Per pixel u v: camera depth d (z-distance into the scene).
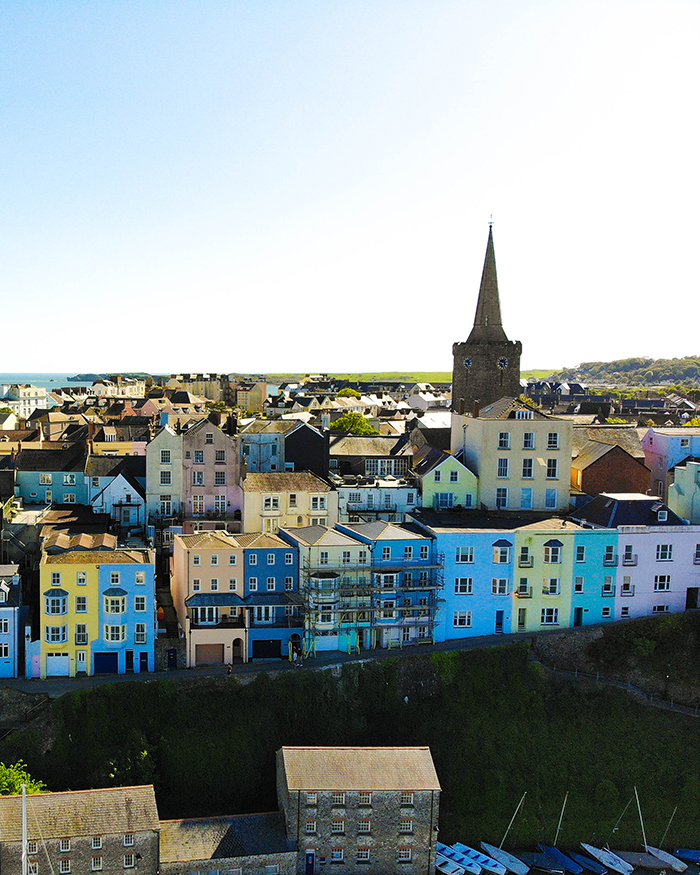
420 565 96.12
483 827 79.38
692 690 95.56
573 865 75.62
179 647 91.19
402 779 70.81
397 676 90.00
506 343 147.75
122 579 88.38
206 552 93.25
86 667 88.38
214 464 117.31
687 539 101.94
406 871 71.00
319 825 69.44
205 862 66.31
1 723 81.50
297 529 102.75
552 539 99.06
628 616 101.75
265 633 93.12
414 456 130.38
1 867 61.88
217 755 80.19
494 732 87.12
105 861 64.56
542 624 100.50
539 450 114.12
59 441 156.75
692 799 83.75
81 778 77.56
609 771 85.25
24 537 108.19
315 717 85.81
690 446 124.25
